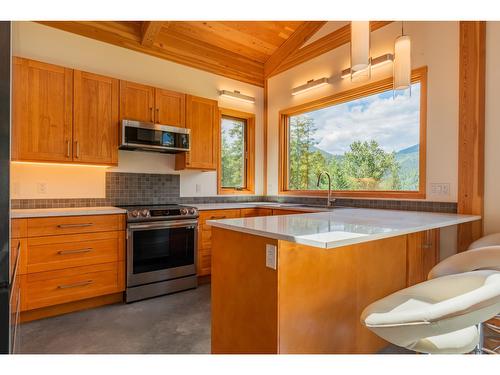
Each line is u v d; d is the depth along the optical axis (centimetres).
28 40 282
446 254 247
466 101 237
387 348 195
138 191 349
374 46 309
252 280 149
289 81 421
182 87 384
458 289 127
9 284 85
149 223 294
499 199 222
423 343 106
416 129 286
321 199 373
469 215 228
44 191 291
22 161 254
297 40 401
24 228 234
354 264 172
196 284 328
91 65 317
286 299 137
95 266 267
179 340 210
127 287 282
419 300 128
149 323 238
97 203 321
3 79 82
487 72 229
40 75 261
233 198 432
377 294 187
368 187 327
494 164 224
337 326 162
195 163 361
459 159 241
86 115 284
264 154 460
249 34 396
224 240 168
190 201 391
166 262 307
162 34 364
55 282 248
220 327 170
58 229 249
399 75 203
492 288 94
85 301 269
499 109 222
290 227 149
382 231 138
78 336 216
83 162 282
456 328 90
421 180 272
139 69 350
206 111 373
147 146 312
